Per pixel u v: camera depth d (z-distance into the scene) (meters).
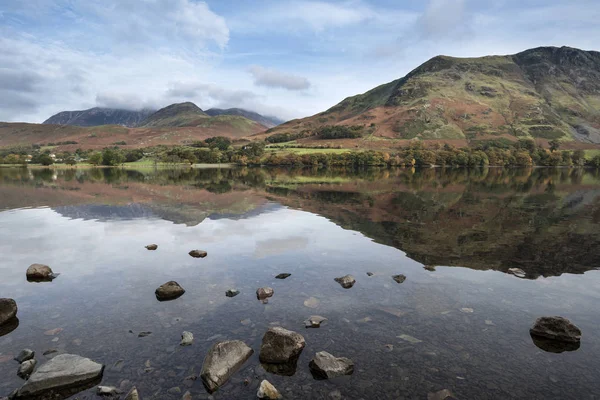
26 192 44.84
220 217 26.62
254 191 47.69
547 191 50.38
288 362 7.70
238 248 17.50
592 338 8.88
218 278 13.10
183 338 8.52
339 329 9.15
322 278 13.14
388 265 14.86
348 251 17.09
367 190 50.34
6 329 9.12
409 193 46.34
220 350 7.61
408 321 9.62
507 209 32.12
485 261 15.61
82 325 9.34
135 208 31.14
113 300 11.04
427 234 21.17
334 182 66.50
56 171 112.88
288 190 49.53
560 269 14.57
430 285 12.46
